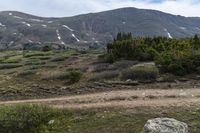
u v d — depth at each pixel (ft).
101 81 77.61
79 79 85.71
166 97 55.52
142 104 50.72
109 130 42.14
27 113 47.65
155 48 107.76
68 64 121.39
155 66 83.82
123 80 77.05
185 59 79.56
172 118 39.96
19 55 241.76
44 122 47.42
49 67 117.19
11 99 71.05
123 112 47.11
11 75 106.01
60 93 71.05
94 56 136.36
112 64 100.22
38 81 90.79
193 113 43.34
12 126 45.57
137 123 42.60
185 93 57.72
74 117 47.96
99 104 54.24
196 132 38.29
